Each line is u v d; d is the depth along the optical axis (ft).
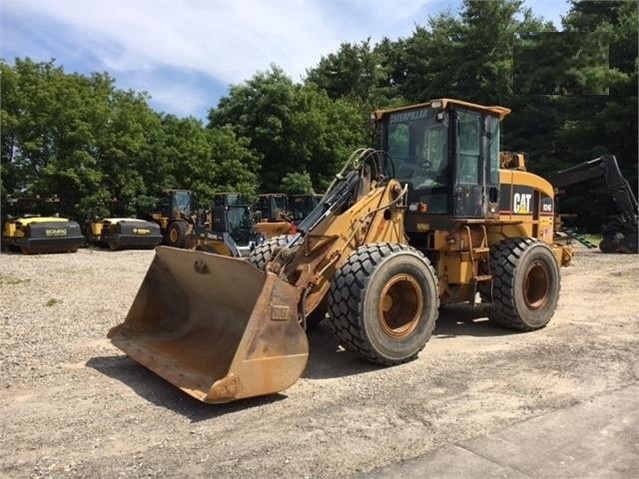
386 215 19.75
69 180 76.33
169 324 18.99
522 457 11.57
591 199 81.76
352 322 16.97
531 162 93.86
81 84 85.35
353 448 12.05
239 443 12.34
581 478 10.70
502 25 103.86
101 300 29.89
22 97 75.31
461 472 10.93
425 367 17.76
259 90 109.09
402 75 158.61
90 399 14.96
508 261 22.20
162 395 15.25
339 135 111.55
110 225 68.23
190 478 10.80
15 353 19.11
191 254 16.93
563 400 14.82
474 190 21.53
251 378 14.06
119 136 82.12
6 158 76.13
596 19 96.43
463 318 25.14
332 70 147.84
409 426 13.19
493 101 101.76
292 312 14.82
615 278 37.32
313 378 16.72
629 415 13.76
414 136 22.20
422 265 18.26
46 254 61.00
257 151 107.14
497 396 15.15
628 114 84.58
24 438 12.59
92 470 11.12
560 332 22.63
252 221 55.11
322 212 19.45
